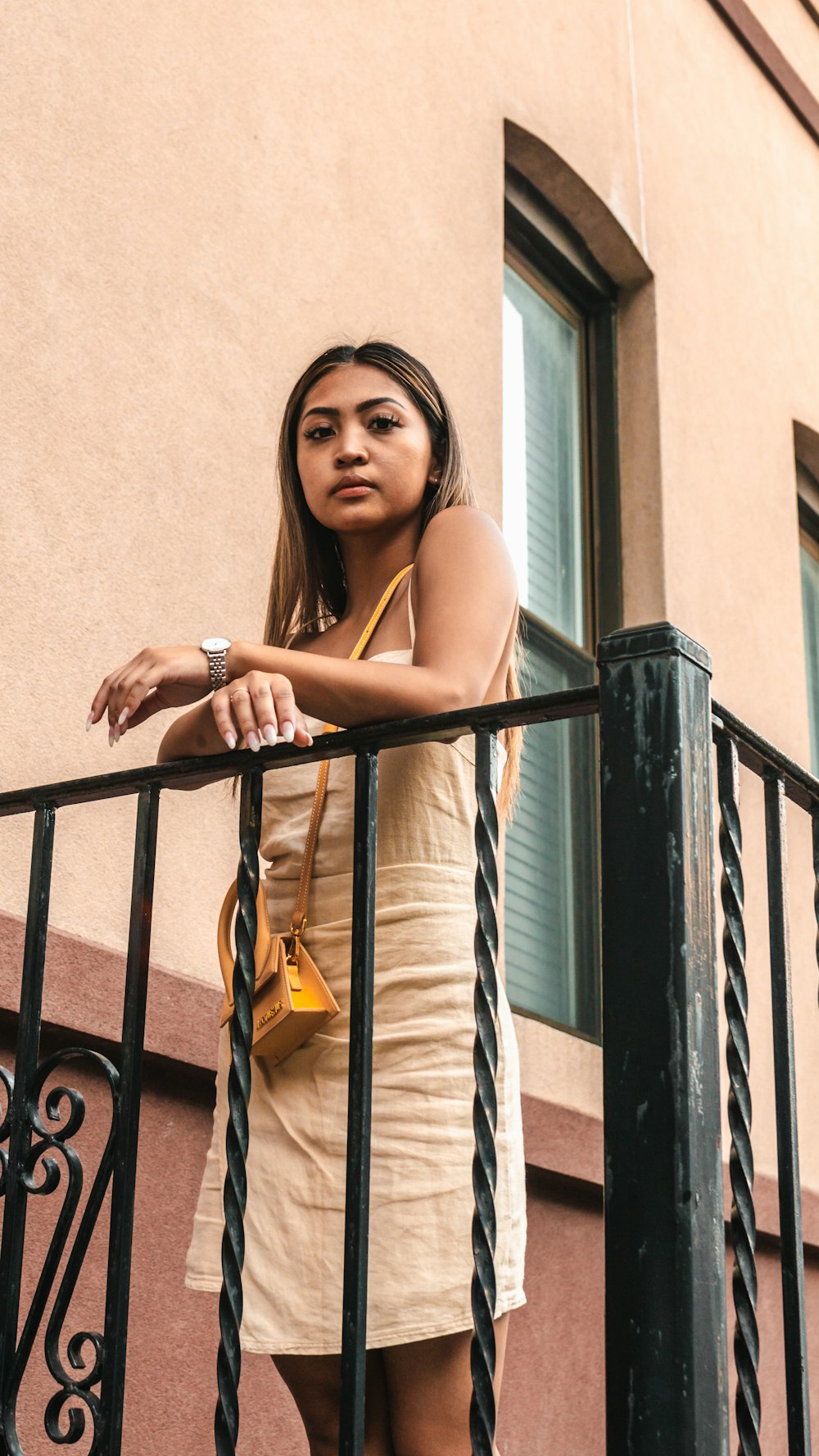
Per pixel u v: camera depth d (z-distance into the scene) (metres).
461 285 4.61
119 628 3.27
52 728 3.08
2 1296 1.90
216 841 3.36
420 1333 1.73
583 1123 4.10
